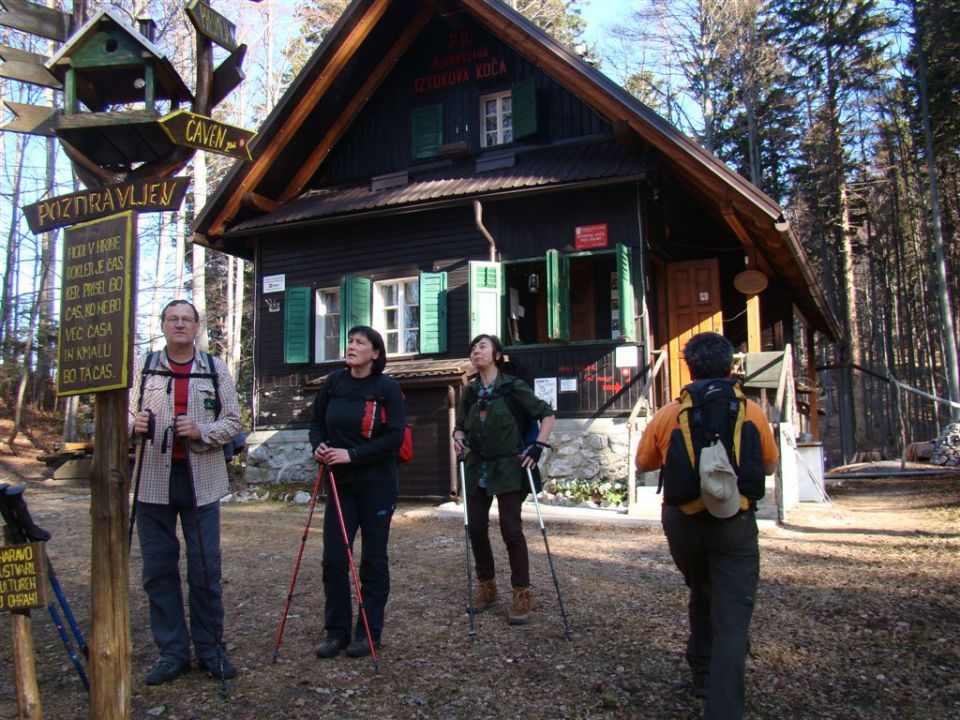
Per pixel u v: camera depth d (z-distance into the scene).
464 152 12.38
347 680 3.97
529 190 10.95
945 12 19.75
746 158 28.80
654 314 11.53
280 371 13.07
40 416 24.05
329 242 12.95
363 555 4.38
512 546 4.81
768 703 3.72
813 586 5.68
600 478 10.55
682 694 3.79
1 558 2.97
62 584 6.14
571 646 4.42
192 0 3.18
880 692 3.82
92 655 2.99
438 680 3.96
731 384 3.46
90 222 3.17
